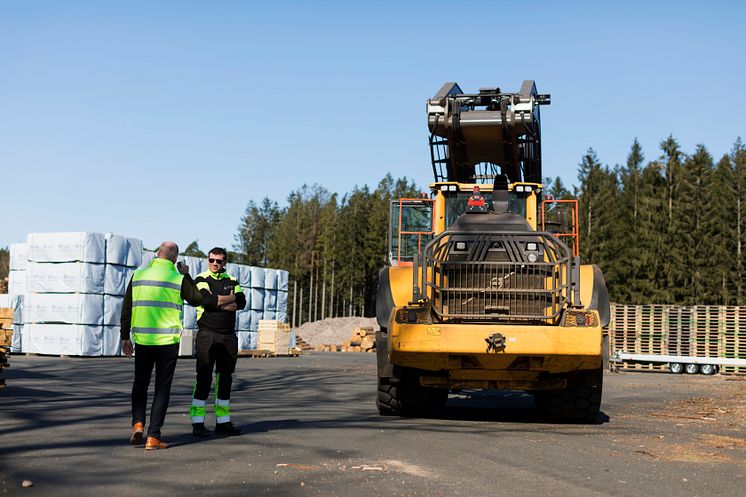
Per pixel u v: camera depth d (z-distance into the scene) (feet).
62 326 89.61
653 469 21.83
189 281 26.03
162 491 17.57
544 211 40.19
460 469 20.81
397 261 40.96
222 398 27.27
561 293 30.81
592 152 254.68
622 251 230.07
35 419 30.71
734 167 268.82
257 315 118.21
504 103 41.39
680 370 98.22
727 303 201.67
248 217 362.53
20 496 16.96
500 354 30.19
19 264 100.12
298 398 45.80
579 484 19.24
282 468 20.45
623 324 102.83
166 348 24.36
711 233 209.36
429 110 41.75
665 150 219.20
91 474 19.52
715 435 31.09
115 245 92.53
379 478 19.26
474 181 45.50
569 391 33.91
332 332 183.93
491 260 31.76
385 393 34.47
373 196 346.95
